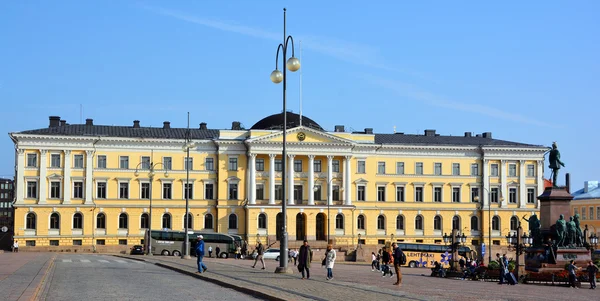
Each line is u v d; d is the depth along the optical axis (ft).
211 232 417.08
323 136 454.81
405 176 473.67
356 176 465.88
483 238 476.13
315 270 242.58
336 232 454.40
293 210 447.83
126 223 441.27
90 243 433.07
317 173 459.73
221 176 450.71
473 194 481.05
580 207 565.12
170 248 398.62
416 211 473.26
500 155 480.23
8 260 246.88
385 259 220.64
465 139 500.33
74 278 152.97
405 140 485.56
